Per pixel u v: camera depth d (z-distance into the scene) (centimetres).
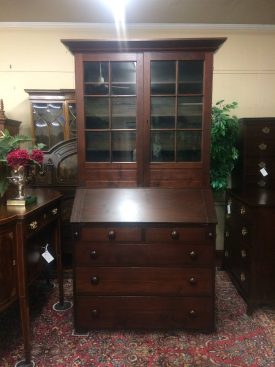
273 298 215
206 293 190
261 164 265
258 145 263
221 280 271
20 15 271
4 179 177
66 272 278
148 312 192
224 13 267
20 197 179
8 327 200
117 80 200
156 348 180
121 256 189
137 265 189
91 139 207
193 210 190
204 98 197
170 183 204
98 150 207
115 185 205
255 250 212
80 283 191
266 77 297
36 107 277
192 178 204
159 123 204
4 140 180
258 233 211
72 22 286
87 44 190
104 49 193
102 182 205
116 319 193
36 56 291
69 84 294
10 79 293
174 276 189
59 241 221
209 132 200
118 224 186
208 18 278
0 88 293
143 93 197
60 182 273
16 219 155
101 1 246
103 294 191
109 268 190
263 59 295
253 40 293
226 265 284
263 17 275
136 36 293
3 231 148
